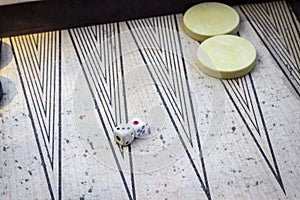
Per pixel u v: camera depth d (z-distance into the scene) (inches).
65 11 9.5
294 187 6.9
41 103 8.3
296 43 9.1
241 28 9.6
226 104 8.1
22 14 9.4
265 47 9.1
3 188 7.1
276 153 7.3
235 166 7.2
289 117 7.8
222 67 8.5
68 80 8.7
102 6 9.6
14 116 8.1
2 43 9.4
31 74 8.8
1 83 8.6
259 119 7.8
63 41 9.5
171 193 6.9
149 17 9.9
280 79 8.5
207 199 6.8
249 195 6.8
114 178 7.1
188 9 9.8
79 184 7.1
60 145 7.6
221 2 10.0
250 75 8.6
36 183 7.1
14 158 7.5
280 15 9.8
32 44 9.4
